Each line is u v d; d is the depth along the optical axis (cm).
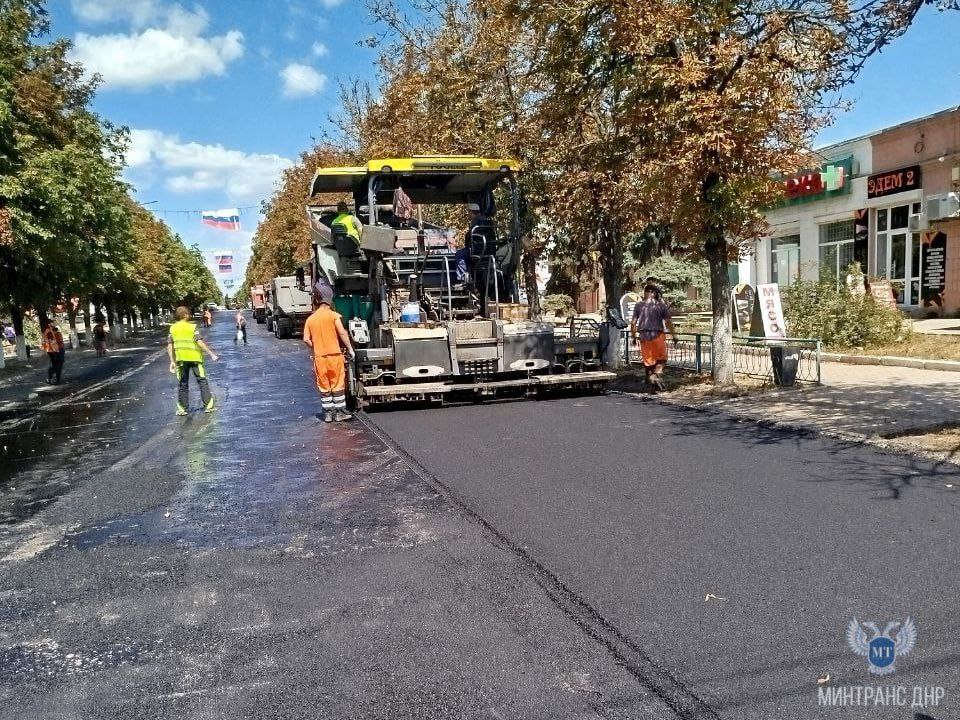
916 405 836
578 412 959
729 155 933
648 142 1005
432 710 293
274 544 497
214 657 345
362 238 1021
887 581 389
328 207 1308
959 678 300
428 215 1318
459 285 1139
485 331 1048
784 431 764
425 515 540
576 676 313
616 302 1367
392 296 1111
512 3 1045
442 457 723
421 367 1020
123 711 304
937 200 1725
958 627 340
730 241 1064
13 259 1942
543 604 382
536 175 1312
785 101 885
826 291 1445
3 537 542
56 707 309
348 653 342
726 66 930
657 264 2617
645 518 507
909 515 488
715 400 981
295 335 3391
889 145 1989
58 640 370
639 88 957
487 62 1366
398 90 1645
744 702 290
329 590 414
